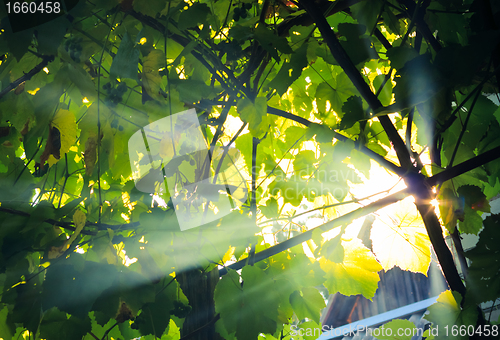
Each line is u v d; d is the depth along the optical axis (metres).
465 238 2.16
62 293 0.85
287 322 1.08
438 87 0.81
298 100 1.37
